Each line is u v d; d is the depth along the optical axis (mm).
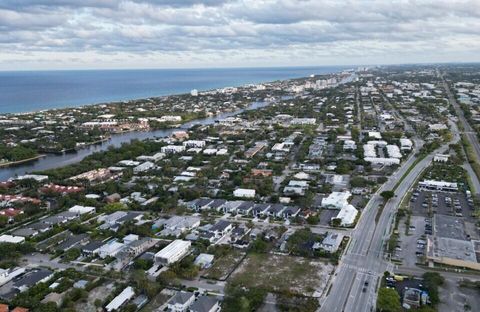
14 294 158125
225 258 185625
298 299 149500
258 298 147125
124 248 192375
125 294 155125
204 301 145000
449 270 170125
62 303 149625
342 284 160875
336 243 189000
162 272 166750
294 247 189250
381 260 179500
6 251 188125
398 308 140250
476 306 145625
